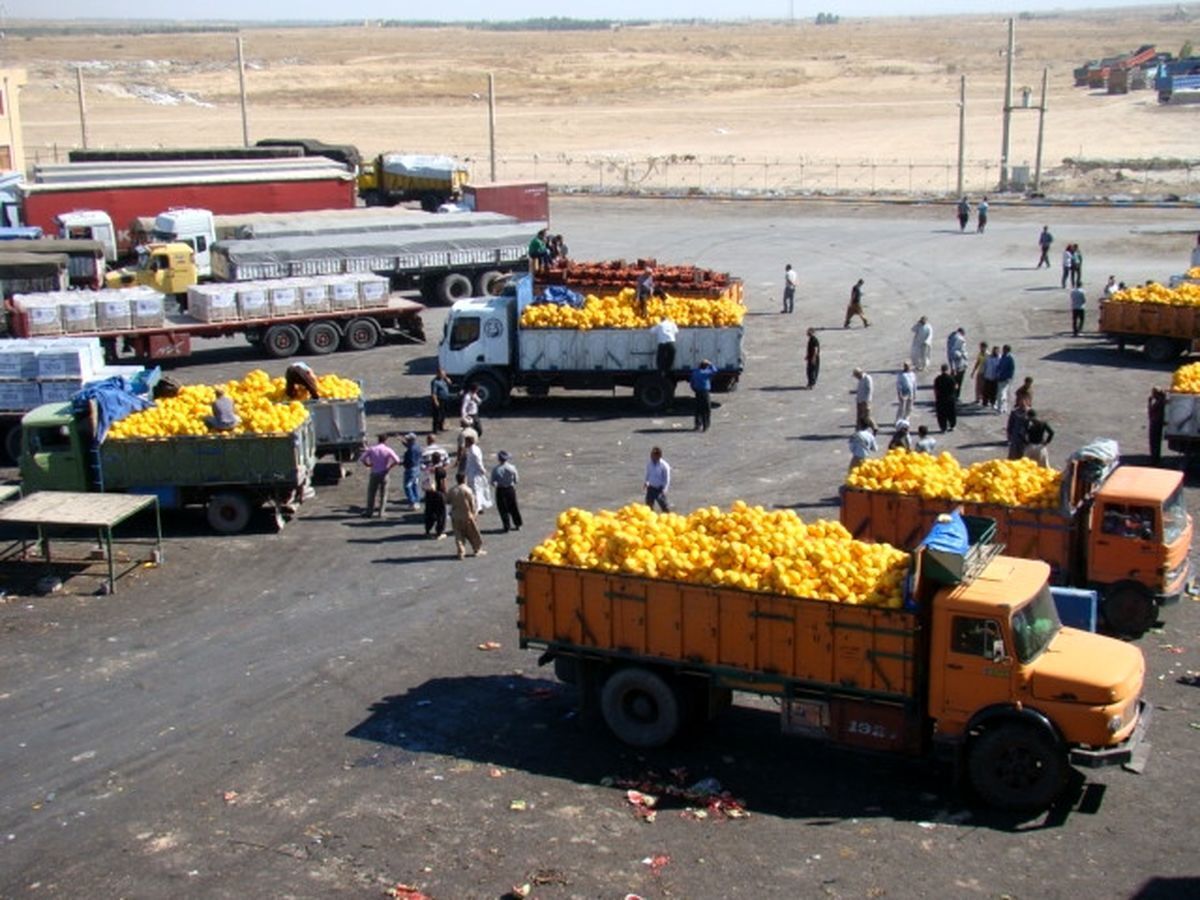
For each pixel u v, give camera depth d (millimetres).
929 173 79875
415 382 37031
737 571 15461
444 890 13000
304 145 71625
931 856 13523
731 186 78438
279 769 15727
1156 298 36969
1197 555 22531
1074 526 18953
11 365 29484
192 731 16812
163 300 39531
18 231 51781
